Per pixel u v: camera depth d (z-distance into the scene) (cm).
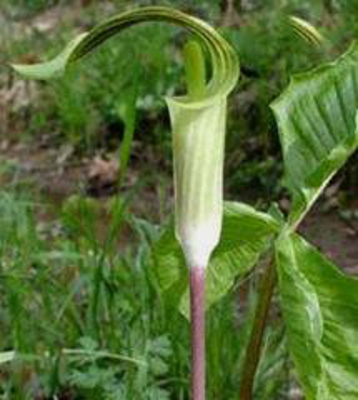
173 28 159
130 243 107
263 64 131
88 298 78
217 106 39
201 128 40
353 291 44
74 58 38
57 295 81
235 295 86
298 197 45
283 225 47
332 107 47
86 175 139
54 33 193
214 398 69
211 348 69
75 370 66
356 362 45
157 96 143
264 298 49
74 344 73
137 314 71
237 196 127
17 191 118
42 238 102
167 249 50
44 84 160
